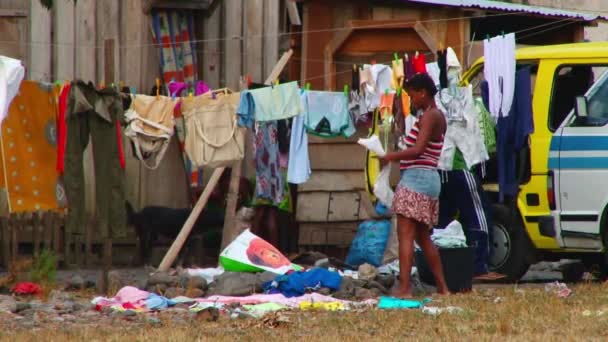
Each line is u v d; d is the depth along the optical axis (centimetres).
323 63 3173
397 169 2728
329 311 2023
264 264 2412
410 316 1936
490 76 2614
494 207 2659
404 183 2225
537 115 2605
